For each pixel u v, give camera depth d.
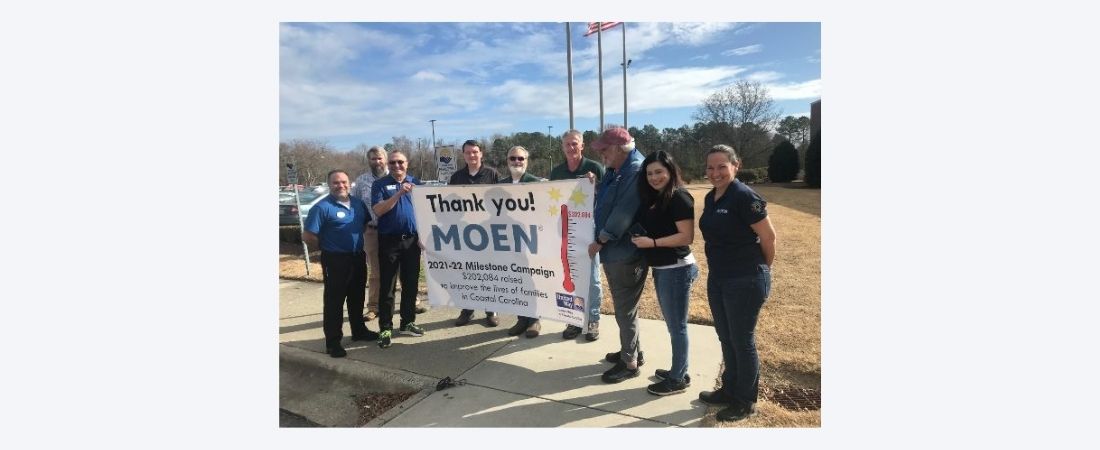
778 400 3.38
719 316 3.12
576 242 3.71
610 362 4.02
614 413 3.26
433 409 3.46
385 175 4.78
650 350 4.18
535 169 28.75
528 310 4.11
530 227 3.93
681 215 3.09
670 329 3.34
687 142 40.78
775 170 33.78
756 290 2.88
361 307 4.71
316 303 6.17
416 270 4.80
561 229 3.77
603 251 3.46
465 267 4.35
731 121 38.38
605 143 3.30
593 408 3.33
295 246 11.25
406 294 4.80
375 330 5.07
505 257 4.13
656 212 3.15
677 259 3.22
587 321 3.73
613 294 3.51
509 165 4.60
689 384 3.52
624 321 3.55
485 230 4.16
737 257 2.89
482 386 3.72
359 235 4.44
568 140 4.35
